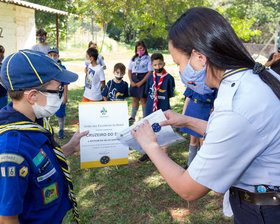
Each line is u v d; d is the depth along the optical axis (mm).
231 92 1093
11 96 1355
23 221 1305
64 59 21516
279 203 1122
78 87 10352
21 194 1202
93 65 5605
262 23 22047
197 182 1126
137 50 6121
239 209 1255
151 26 8734
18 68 1307
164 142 1828
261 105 1043
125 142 1733
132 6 8039
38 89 1359
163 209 3199
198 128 1859
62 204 1518
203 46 1143
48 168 1364
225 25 1163
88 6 8320
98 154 1883
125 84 5793
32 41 15547
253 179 1152
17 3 13195
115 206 3270
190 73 1252
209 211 3146
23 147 1243
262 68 1140
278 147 1073
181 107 7211
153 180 3828
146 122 1476
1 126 1263
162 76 4613
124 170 4105
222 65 1147
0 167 1165
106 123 1875
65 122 6336
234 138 1043
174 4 8086
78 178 3900
